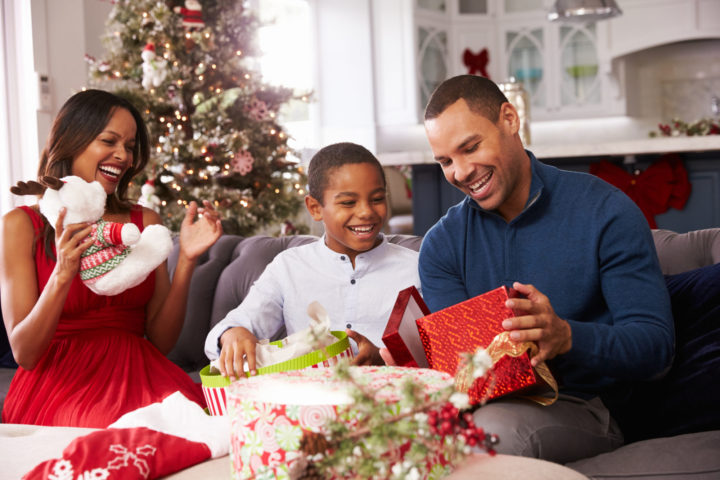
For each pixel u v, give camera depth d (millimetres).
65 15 4191
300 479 705
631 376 1160
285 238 2184
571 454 1148
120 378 1656
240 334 1361
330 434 711
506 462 889
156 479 979
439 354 1085
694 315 1366
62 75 4172
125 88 3586
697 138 3516
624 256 1260
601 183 1344
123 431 1039
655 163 3744
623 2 6441
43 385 1637
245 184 3859
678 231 3727
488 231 1412
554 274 1324
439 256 1462
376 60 6645
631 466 1086
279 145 3975
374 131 6609
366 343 1333
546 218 1345
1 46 3977
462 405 726
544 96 6875
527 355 1056
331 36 6668
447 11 6895
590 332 1116
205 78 3684
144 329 1862
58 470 935
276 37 6188
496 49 6992
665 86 6816
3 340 2234
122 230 1468
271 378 882
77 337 1694
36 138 4020
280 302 1684
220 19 3818
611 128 7043
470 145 1287
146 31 3529
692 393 1257
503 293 1060
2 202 4016
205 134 3629
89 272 1507
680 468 1056
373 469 693
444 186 3988
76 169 1752
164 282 1870
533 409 1149
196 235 1792
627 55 6629
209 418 1158
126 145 1792
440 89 1324
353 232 1543
